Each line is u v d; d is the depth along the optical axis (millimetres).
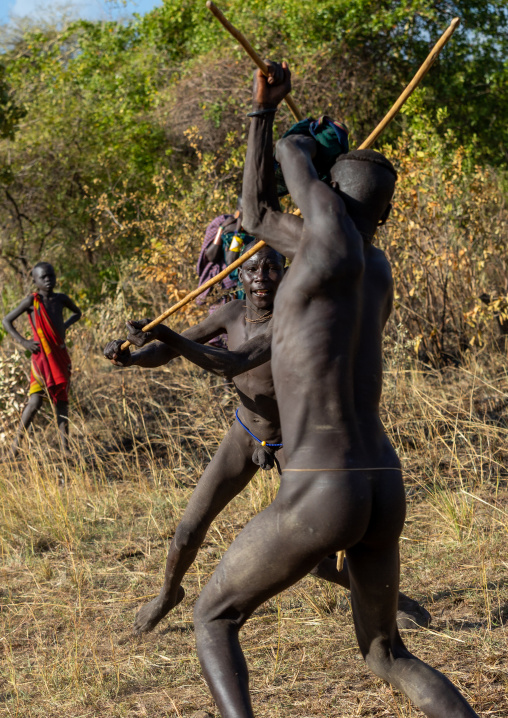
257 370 7656
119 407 18250
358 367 5516
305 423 5398
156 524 12312
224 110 31734
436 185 19359
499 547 10344
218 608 5699
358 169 5715
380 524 5449
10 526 12914
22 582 11164
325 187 5496
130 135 33062
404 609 8758
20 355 18031
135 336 6770
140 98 36562
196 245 22359
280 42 31953
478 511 11641
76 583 10906
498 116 32719
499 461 13461
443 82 31469
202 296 17406
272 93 5809
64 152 32656
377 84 31281
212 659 5516
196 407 17625
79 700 7859
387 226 18906
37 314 16500
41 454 14992
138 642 9164
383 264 5910
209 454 15594
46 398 16609
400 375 16719
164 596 8945
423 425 14734
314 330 5379
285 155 5691
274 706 7320
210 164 26516
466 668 7660
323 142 5977
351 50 30969
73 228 32250
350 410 5418
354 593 5875
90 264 32000
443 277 18828
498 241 19844
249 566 5512
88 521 13133
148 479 14922
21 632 9680
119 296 23000
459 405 15281
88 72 39781
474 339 18156
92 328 22672
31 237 32438
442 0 32156
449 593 9391
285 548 5383
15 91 36312
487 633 8289
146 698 7840
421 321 18625
